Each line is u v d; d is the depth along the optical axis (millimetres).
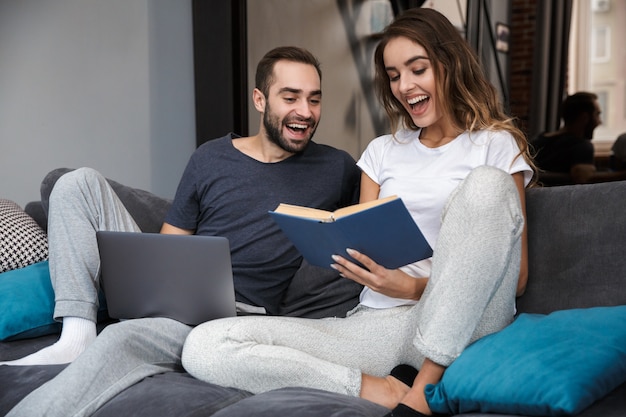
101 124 4379
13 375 1988
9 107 4484
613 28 8102
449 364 1677
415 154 2127
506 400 1502
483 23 7699
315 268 2406
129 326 1934
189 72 4543
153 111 4371
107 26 4344
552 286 1968
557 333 1605
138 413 1731
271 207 2332
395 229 1704
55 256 2244
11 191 4516
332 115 5883
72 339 2178
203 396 1752
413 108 2088
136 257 2088
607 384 1484
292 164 2367
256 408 1618
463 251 1665
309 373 1766
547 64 8141
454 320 1655
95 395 1815
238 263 2322
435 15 2070
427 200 2029
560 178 7195
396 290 1871
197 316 2047
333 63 5848
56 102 4410
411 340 1912
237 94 4465
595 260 1914
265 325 1859
